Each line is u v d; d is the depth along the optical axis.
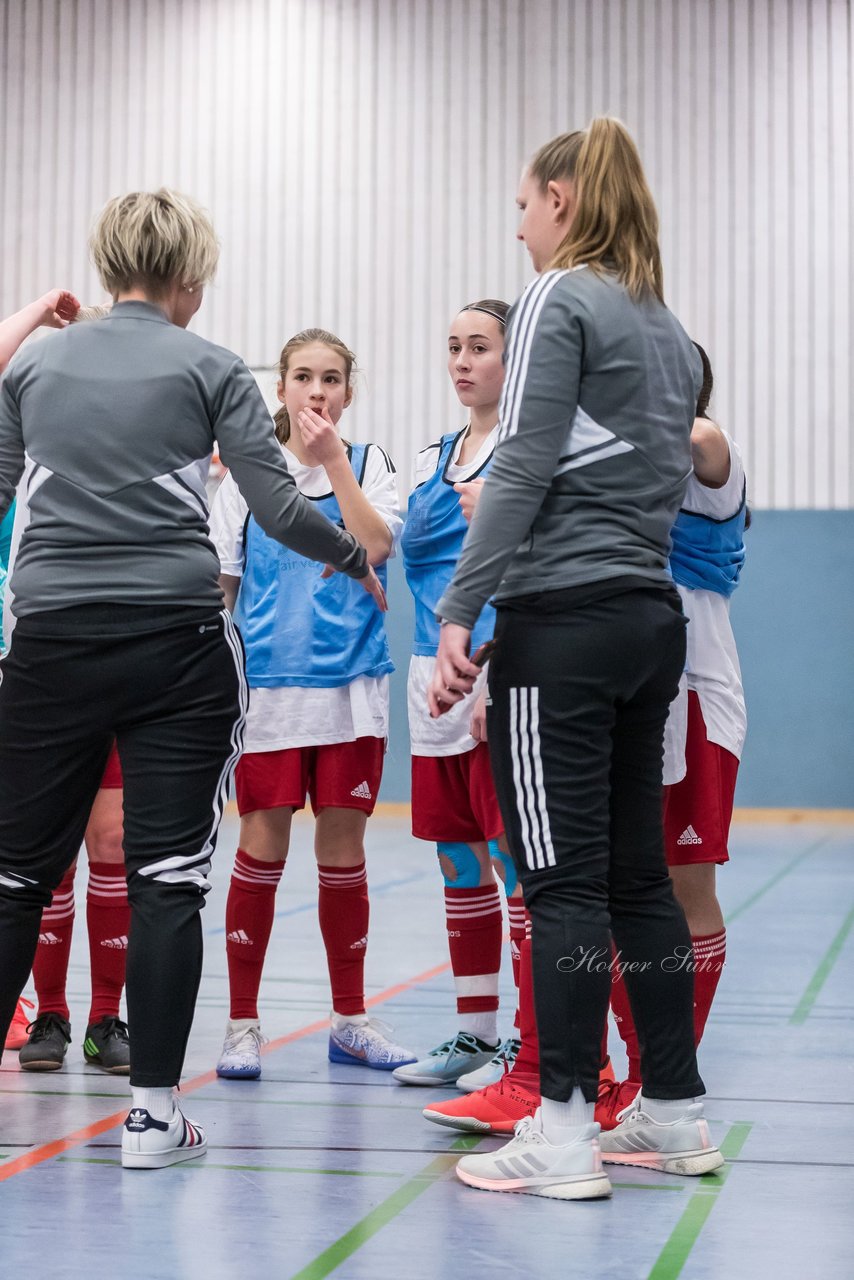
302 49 18.02
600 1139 3.38
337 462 4.15
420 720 4.36
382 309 17.94
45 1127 3.63
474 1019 4.30
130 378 3.29
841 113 17.38
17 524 4.33
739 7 17.47
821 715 17.59
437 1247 2.72
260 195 18.06
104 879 4.44
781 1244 2.75
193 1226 2.84
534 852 3.08
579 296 3.08
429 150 17.88
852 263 17.38
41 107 18.25
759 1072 4.42
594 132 3.25
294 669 4.51
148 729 3.29
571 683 3.04
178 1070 3.33
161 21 18.12
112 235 3.40
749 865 11.95
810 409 17.48
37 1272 2.56
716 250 17.55
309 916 8.59
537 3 17.73
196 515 3.34
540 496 3.03
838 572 17.52
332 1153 3.42
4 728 3.30
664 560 3.23
